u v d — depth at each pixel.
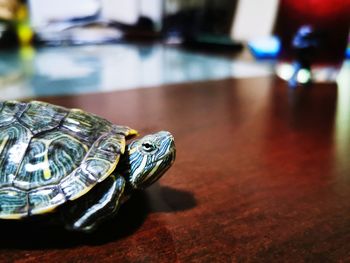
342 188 0.14
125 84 0.33
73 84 0.33
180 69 0.42
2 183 0.10
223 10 0.57
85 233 0.11
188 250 0.10
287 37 0.37
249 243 0.11
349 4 0.33
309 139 0.20
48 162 0.10
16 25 0.60
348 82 0.36
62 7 0.63
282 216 0.12
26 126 0.11
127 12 0.69
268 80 0.37
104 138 0.11
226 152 0.18
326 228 0.12
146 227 0.11
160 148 0.11
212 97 0.29
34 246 0.10
